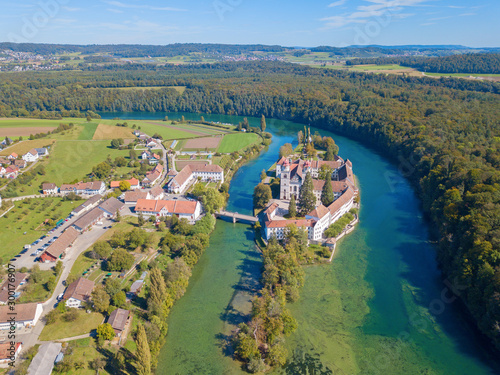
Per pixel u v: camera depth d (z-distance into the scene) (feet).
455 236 547.90
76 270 527.81
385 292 511.40
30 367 362.94
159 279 462.19
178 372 386.93
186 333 440.04
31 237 618.85
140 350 352.69
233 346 420.36
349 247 622.54
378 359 406.00
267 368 391.86
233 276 547.49
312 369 392.06
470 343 424.46
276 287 485.97
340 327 451.53
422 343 426.51
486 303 426.10
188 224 651.66
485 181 638.94
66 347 388.98
